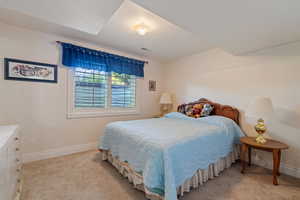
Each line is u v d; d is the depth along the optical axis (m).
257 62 2.48
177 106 3.95
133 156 1.75
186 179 1.58
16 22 2.18
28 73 2.37
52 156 2.60
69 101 2.77
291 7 1.33
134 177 1.74
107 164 2.37
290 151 2.15
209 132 2.03
